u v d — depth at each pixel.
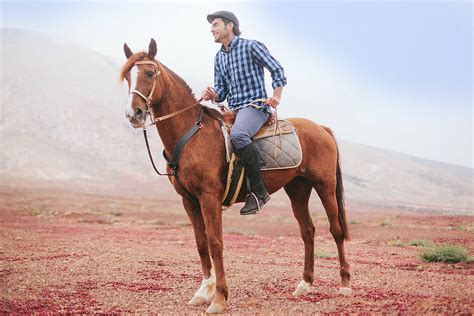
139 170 103.56
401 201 80.94
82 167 99.38
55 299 6.80
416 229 22.75
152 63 6.41
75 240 16.41
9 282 7.93
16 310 6.20
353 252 13.98
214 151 6.49
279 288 7.87
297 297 7.16
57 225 24.22
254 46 6.90
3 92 124.44
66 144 109.88
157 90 6.40
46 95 127.88
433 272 9.80
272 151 6.96
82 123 118.44
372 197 86.50
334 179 7.45
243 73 6.96
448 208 59.12
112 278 8.55
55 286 7.70
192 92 6.80
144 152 112.62
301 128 7.42
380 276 9.09
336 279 8.74
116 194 74.06
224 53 7.12
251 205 6.68
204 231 6.90
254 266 10.52
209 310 6.24
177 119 6.54
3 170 89.12
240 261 11.48
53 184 82.56
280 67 6.89
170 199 66.31
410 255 13.21
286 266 10.70
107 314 6.09
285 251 14.35
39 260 10.79
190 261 11.26
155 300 6.96
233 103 7.12
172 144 6.61
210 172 6.41
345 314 6.07
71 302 6.67
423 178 107.50
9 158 95.31
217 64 7.25
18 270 9.21
